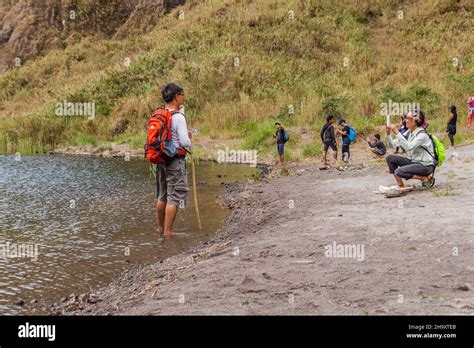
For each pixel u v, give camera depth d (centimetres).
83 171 1780
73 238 825
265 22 3862
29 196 1252
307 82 3164
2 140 3030
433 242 582
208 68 3259
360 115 2486
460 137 1817
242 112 2812
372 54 3538
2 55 5478
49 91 4200
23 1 5797
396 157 948
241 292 464
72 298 547
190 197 1222
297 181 1336
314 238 652
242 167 1811
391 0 4044
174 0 5316
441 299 409
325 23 3850
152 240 808
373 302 414
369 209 818
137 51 4369
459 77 2684
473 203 779
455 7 3772
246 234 787
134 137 2842
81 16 5500
